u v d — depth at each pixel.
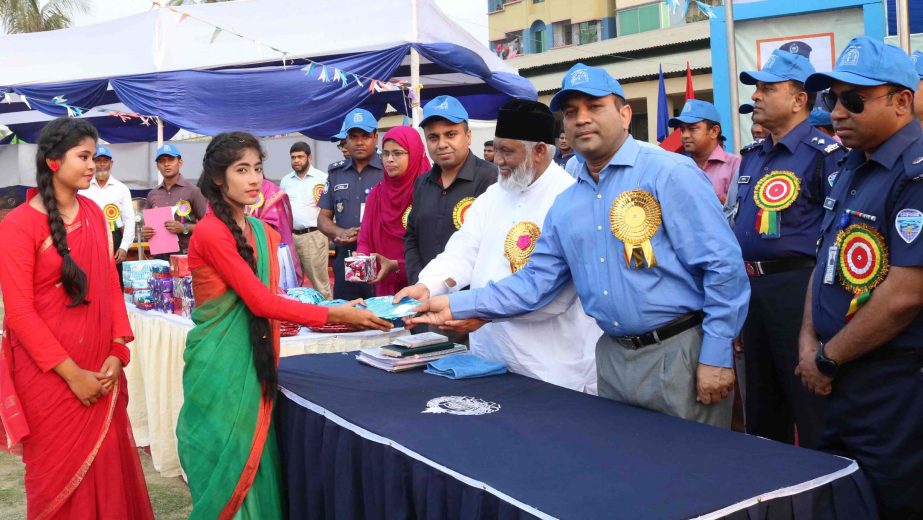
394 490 1.99
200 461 2.59
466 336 3.66
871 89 1.95
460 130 3.59
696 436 1.98
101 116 11.35
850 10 4.92
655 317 2.28
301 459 2.55
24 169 11.38
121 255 7.34
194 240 2.62
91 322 2.84
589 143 2.31
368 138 5.42
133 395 4.64
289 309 2.61
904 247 1.88
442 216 3.66
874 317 1.92
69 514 2.79
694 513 1.49
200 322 2.66
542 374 2.82
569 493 1.60
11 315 2.69
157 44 7.76
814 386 2.14
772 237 3.04
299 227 7.40
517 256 2.86
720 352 2.18
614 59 18.22
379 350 3.04
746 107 4.01
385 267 3.84
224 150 2.58
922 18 4.75
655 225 2.24
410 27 6.94
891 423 1.96
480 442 1.97
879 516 1.87
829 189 2.92
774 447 1.88
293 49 7.25
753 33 5.19
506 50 26.12
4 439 2.92
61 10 23.09
